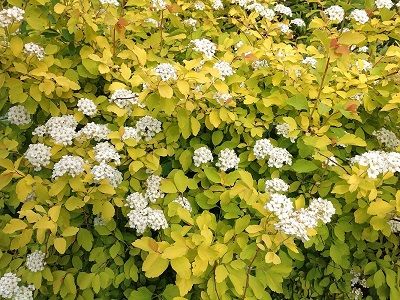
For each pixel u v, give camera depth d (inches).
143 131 20.6
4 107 22.0
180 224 19.9
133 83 19.3
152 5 25.5
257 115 23.6
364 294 23.2
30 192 18.1
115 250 19.3
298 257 19.7
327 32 24.7
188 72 19.5
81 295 19.1
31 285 18.0
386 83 22.2
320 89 21.4
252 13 28.1
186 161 21.1
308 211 17.6
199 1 28.6
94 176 17.6
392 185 22.0
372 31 25.8
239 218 18.6
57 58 22.4
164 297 19.3
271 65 23.7
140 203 18.9
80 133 19.1
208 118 21.4
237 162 20.7
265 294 17.4
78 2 21.8
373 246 21.7
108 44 21.6
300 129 21.5
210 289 16.8
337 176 20.7
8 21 19.3
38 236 16.9
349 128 23.6
